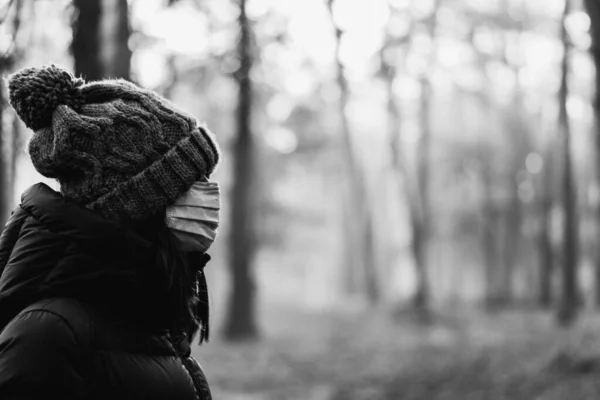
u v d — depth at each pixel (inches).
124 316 63.5
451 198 1831.9
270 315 1402.6
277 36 402.3
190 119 67.7
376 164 2276.1
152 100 66.8
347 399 443.8
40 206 62.6
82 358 60.1
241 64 370.3
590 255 1499.8
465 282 2122.3
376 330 1002.1
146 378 62.9
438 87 1566.2
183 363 70.9
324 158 1988.2
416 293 1228.5
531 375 447.8
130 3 261.7
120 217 64.1
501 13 1540.4
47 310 60.1
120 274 61.9
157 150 64.9
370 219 1839.3
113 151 63.8
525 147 1644.9
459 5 1494.8
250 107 853.2
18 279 61.4
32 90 64.2
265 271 2647.6
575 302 890.7
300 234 2593.5
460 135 1720.0
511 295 1582.2
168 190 64.9
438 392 437.7
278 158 1636.3
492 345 631.8
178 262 64.8
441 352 628.1
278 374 543.5
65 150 63.0
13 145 197.5
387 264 2289.6
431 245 1899.6
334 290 2608.3
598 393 389.4
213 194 68.4
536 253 1667.1
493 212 1692.9
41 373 58.1
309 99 1486.2
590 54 546.0
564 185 933.8
